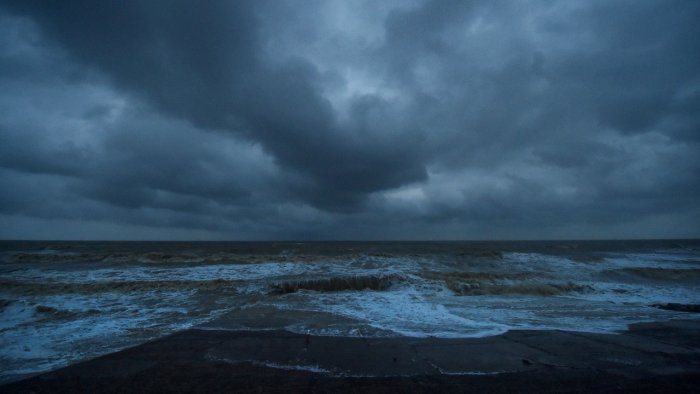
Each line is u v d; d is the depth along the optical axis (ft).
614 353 16.03
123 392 11.59
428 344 17.62
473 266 56.24
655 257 75.72
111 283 36.40
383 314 25.66
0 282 35.47
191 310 27.35
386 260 60.44
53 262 59.06
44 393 11.54
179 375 13.19
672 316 25.32
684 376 13.07
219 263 56.85
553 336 19.30
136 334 20.54
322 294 35.24
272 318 24.03
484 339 18.63
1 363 15.60
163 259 61.46
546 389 11.78
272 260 60.08
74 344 18.56
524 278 43.60
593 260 63.87
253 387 11.98
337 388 11.89
